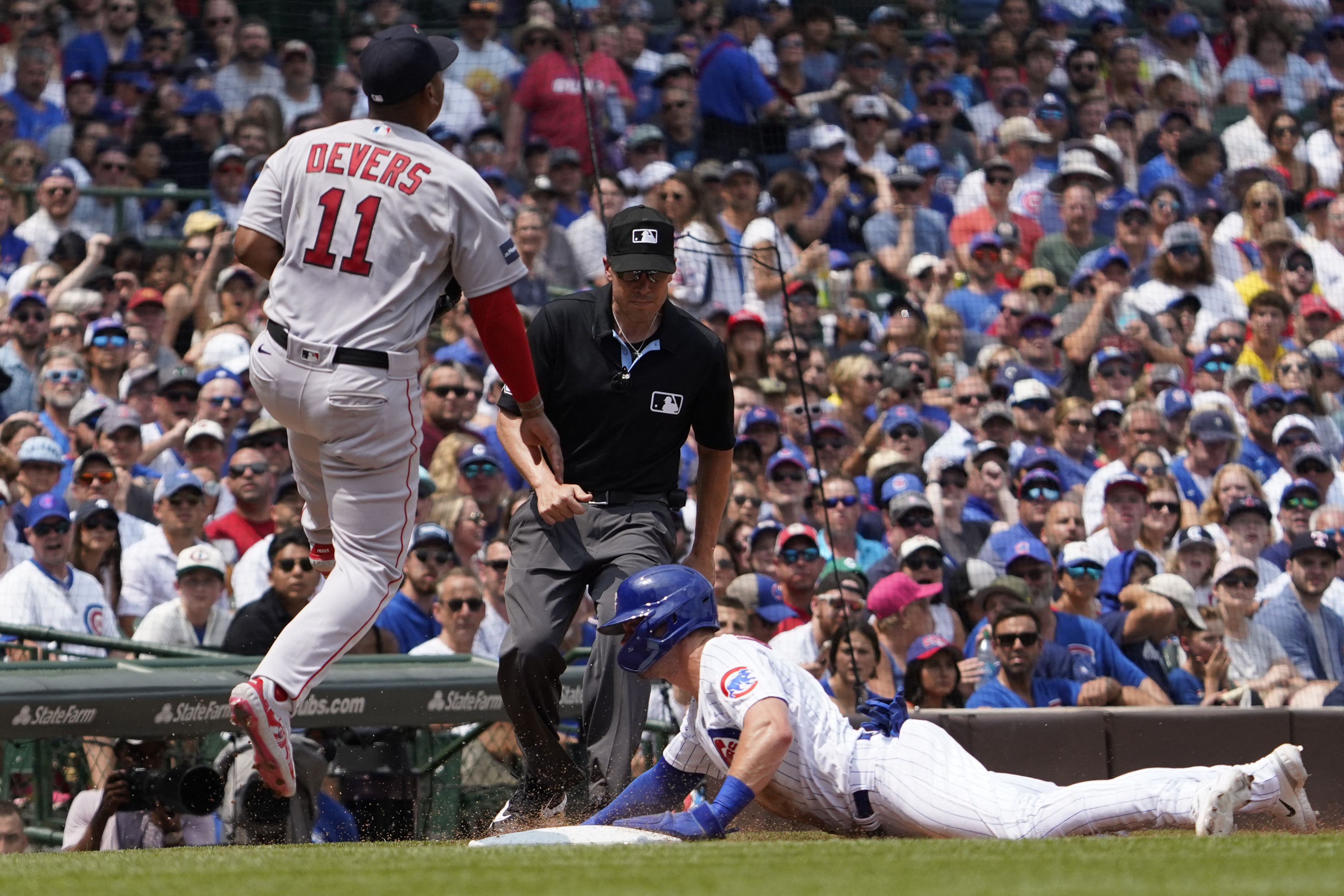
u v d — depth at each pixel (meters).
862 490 27.30
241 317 29.00
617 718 13.68
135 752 16.83
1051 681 21.91
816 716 12.05
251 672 16.92
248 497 23.41
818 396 29.64
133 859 9.34
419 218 10.93
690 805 14.99
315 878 7.54
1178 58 42.19
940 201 37.41
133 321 28.16
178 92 34.03
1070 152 37.62
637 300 13.50
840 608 21.41
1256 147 40.75
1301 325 35.56
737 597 22.34
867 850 9.01
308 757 15.28
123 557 22.14
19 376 26.38
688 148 36.28
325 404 10.84
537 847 9.90
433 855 9.24
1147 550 26.55
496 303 11.22
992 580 24.20
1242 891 6.36
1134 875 7.16
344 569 11.20
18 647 18.30
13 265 29.86
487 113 35.78
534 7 36.22
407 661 18.42
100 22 34.22
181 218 32.50
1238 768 10.80
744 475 26.58
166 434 25.59
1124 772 18.36
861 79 39.31
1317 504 28.45
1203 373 32.94
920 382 30.12
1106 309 33.38
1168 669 23.58
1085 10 42.66
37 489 22.48
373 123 11.20
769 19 38.81
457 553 23.88
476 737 19.30
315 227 10.95
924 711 17.94
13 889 7.14
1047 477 26.55
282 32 35.44
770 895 6.45
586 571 13.83
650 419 13.84
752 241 32.38
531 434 11.92
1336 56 43.94
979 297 34.00
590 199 33.59
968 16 41.75
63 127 32.91
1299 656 24.83
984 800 11.47
